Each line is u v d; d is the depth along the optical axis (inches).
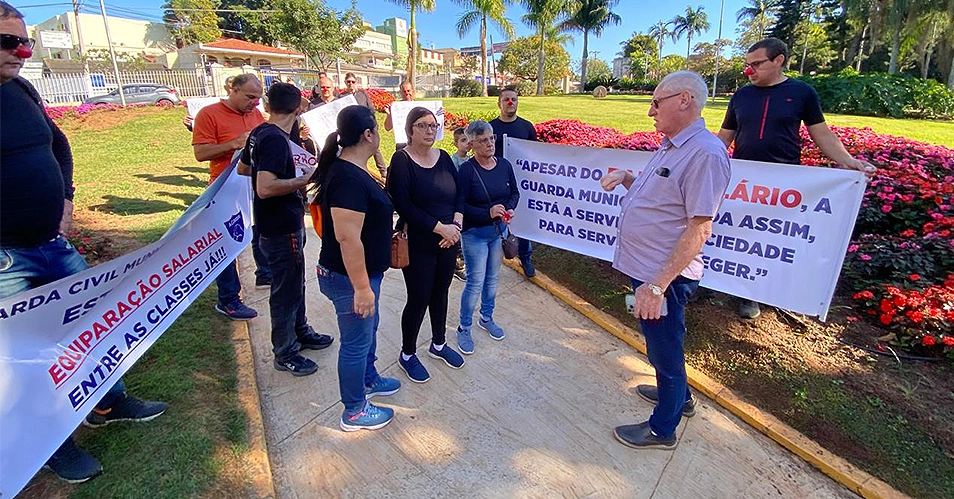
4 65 76.9
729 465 101.2
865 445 102.2
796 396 115.6
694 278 90.3
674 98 82.3
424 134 106.5
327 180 90.5
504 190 131.0
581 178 163.2
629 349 141.9
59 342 76.7
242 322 148.3
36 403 73.4
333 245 93.0
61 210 91.5
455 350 140.3
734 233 131.2
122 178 317.7
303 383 124.3
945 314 119.3
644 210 88.9
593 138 305.7
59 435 77.3
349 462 100.2
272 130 111.1
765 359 127.6
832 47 1888.5
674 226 86.6
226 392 115.7
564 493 93.8
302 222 121.6
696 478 97.7
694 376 125.6
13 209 83.1
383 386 119.8
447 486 94.9
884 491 92.8
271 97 112.7
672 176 84.1
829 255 117.6
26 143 83.4
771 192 122.7
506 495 93.2
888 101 801.6
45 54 1534.2
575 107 882.1
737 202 128.6
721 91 1875.0
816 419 109.5
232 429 104.0
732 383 123.5
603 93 1320.1
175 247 103.1
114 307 87.0
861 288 143.3
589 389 124.2
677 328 92.3
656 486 95.7
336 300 96.7
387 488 94.3
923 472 95.9
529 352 139.9
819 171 115.1
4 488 69.6
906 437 102.5
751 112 135.7
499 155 183.5
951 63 1238.9
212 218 118.8
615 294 165.6
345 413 107.0
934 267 136.8
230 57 1461.6
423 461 100.7
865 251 148.2
